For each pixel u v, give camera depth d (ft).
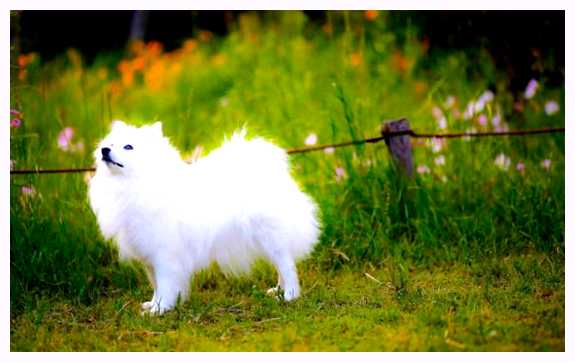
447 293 20.75
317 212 23.63
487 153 28.43
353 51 37.35
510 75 35.22
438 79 37.65
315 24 42.55
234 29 45.16
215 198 20.02
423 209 25.49
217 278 23.20
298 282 21.34
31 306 20.61
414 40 38.01
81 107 36.45
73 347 17.65
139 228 19.65
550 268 22.27
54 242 22.99
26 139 25.13
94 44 48.60
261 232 20.36
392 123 25.59
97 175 20.12
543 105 33.09
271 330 18.33
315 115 32.60
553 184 26.91
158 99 40.68
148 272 20.83
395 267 23.40
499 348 16.40
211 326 18.74
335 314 19.35
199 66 43.19
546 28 34.58
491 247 24.39
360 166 26.73
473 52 36.81
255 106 35.58
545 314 18.57
